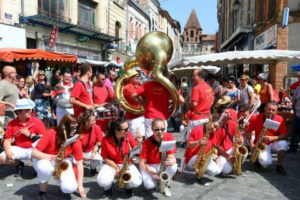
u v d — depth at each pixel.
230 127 4.85
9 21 13.15
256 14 15.92
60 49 16.91
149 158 4.00
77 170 4.01
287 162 5.88
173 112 4.72
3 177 4.74
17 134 4.49
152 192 4.18
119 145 4.00
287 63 12.19
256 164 5.38
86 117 4.59
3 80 5.52
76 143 3.90
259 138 5.12
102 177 3.87
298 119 6.58
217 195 4.12
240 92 7.45
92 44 20.31
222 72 26.22
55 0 16.55
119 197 3.99
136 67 6.00
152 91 4.62
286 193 4.25
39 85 7.39
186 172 5.15
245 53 8.59
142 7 31.52
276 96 8.35
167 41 4.62
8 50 8.88
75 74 11.09
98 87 5.64
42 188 3.83
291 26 12.24
